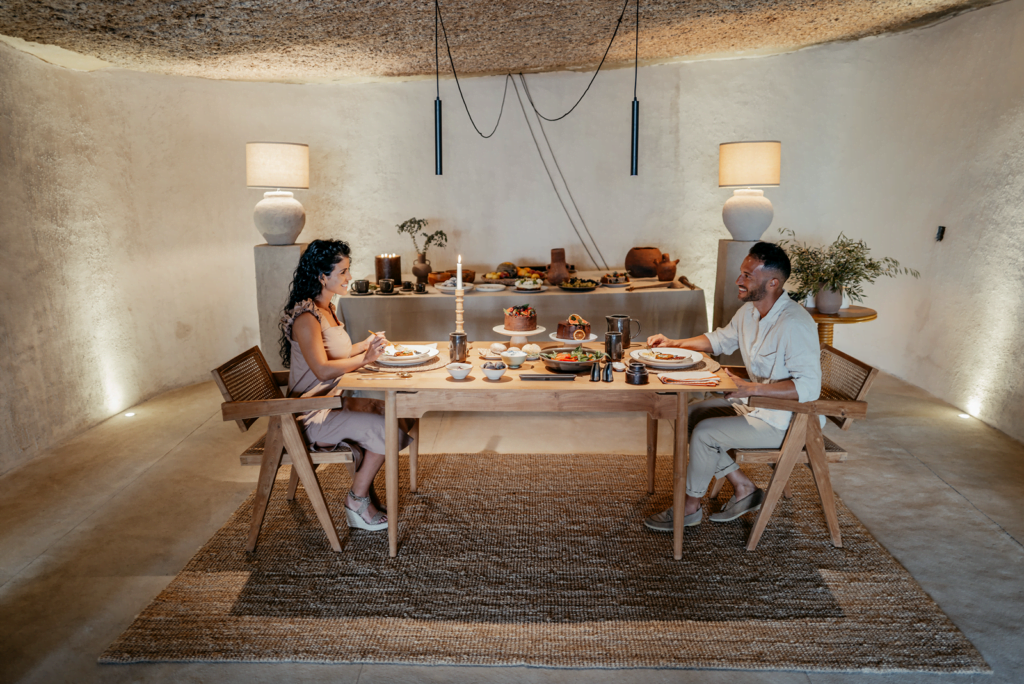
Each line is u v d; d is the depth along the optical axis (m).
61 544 2.77
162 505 3.12
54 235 3.84
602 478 3.35
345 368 2.65
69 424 3.96
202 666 2.05
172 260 4.81
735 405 2.91
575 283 4.48
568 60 4.96
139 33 3.62
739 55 5.16
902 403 4.39
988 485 3.24
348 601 2.37
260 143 4.22
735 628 2.21
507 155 5.45
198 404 4.57
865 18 4.28
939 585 2.45
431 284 4.79
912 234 4.69
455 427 4.12
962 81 4.19
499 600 2.37
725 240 4.45
